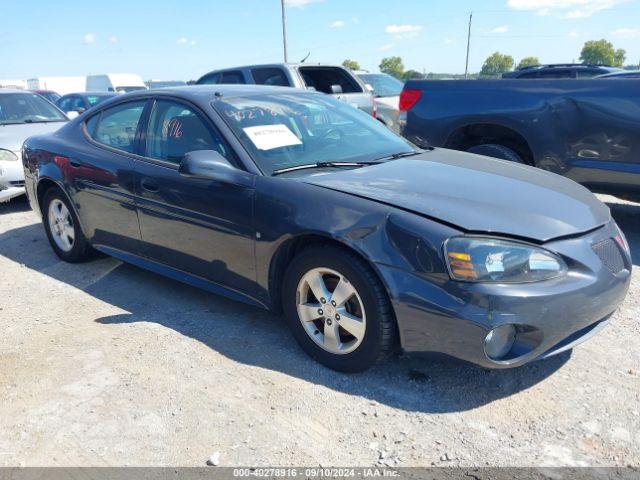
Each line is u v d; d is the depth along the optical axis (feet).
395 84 41.75
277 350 10.54
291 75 29.91
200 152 10.47
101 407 8.91
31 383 9.64
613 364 9.96
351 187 9.57
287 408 8.79
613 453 7.73
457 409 8.72
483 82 17.99
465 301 8.05
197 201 11.08
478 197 9.33
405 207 8.79
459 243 8.16
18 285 14.24
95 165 13.48
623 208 20.77
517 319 8.03
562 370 9.78
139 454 7.85
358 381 9.48
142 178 12.23
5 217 21.52
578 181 16.87
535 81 16.93
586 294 8.45
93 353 10.57
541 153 17.08
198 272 11.76
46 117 26.96
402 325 8.59
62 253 15.69
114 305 12.77
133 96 13.55
